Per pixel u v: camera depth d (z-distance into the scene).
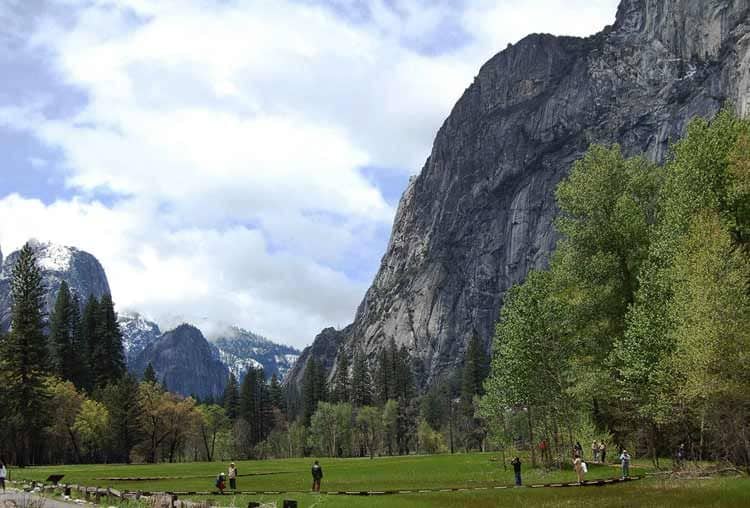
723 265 43.28
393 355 191.25
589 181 61.56
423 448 163.38
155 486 53.78
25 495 41.03
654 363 48.00
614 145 63.16
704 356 40.78
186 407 133.12
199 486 53.72
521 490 40.91
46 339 101.25
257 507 32.81
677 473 43.09
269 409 187.62
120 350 141.00
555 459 61.12
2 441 98.00
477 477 56.31
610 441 62.50
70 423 113.62
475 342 171.62
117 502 36.56
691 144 52.00
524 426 77.38
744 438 42.28
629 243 59.97
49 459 117.12
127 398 121.88
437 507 33.91
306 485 54.16
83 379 130.62
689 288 44.16
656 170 62.34
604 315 60.34
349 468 79.94
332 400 194.62
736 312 41.72
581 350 60.72
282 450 170.75
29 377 95.38
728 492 31.55
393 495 41.75
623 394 56.19
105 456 123.12
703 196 49.28
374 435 166.25
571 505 32.06
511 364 61.50
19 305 97.19
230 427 164.38
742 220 49.00
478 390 166.50
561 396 60.12
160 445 135.00
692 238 47.09
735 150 47.50
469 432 161.75
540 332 60.31
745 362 41.03
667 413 48.59
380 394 186.50
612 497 33.81
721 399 42.94
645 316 50.78
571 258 61.72
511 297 65.06
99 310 139.50
